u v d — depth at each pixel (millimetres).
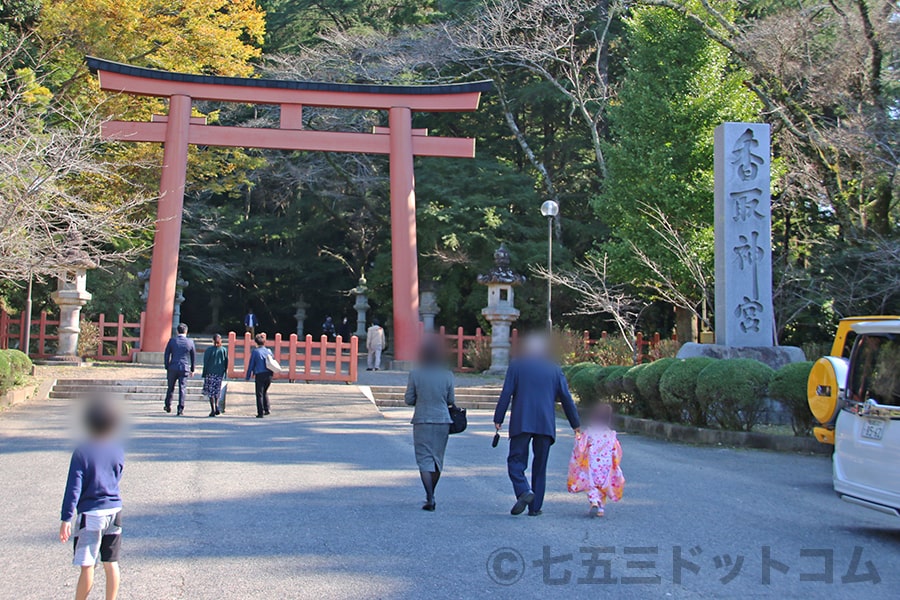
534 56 28422
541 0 27703
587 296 25422
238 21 24266
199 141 23438
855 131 17797
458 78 34125
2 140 12828
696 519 7324
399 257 24703
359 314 40250
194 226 39062
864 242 18625
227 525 6781
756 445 12094
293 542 6266
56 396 17328
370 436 13164
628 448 12039
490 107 35594
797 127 22000
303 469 9680
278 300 46531
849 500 7195
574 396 17938
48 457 10008
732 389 12281
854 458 7125
